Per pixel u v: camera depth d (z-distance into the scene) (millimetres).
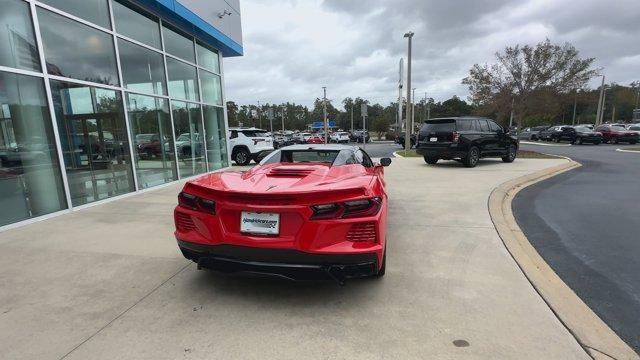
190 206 2982
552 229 5020
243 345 2330
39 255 3932
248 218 2711
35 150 5605
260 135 15594
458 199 6730
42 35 5746
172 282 3248
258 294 3016
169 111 9195
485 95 20125
